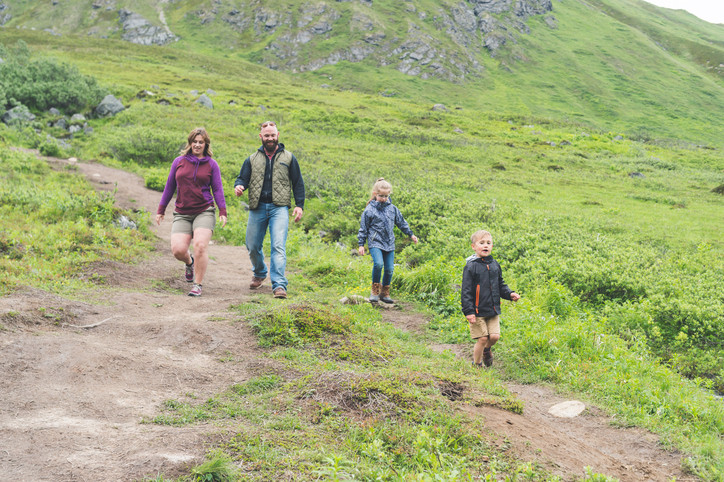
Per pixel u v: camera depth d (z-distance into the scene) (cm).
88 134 3341
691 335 907
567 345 604
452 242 1398
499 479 281
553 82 11112
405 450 292
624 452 376
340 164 2805
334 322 524
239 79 6644
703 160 4509
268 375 392
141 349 425
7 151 1966
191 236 686
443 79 10744
